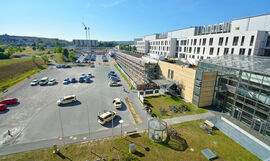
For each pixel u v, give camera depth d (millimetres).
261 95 20516
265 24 40094
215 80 29078
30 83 45781
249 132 21266
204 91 28766
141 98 31891
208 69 31297
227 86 26406
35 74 58125
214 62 30500
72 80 47281
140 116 25391
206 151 17062
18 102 30781
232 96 25656
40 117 24766
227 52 44312
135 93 37469
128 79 52500
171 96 35094
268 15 39281
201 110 27859
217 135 20281
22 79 49750
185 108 27859
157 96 35125
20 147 17484
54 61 93938
